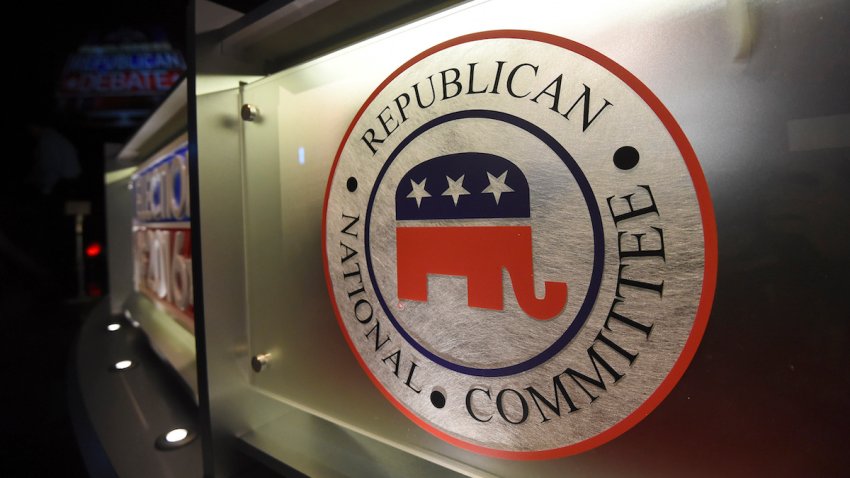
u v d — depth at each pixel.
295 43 0.58
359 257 0.48
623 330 0.32
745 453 0.29
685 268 0.30
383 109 0.45
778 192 0.28
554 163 0.35
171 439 0.74
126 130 2.96
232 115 0.60
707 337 0.30
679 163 0.30
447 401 0.41
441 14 0.41
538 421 0.36
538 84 0.36
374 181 0.46
